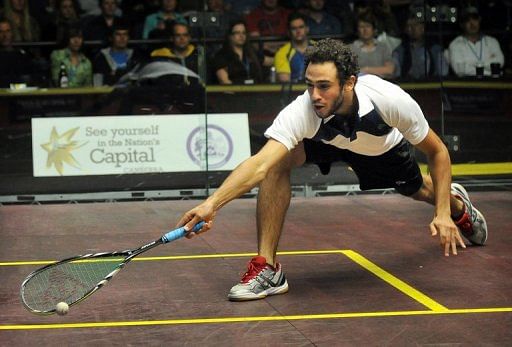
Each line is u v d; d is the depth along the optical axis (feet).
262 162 19.38
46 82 36.24
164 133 36.45
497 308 19.31
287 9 36.86
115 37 36.65
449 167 21.15
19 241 28.27
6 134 35.99
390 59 37.17
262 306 19.83
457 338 17.12
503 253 25.05
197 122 36.55
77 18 36.55
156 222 31.45
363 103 19.93
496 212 32.17
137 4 36.96
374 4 36.99
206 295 20.95
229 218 31.83
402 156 21.89
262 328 18.08
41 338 17.70
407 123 20.40
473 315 18.78
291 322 18.48
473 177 37.29
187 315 19.24
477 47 37.19
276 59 36.83
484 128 37.29
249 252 25.93
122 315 19.33
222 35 36.63
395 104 20.15
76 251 26.61
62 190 36.22
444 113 37.27
